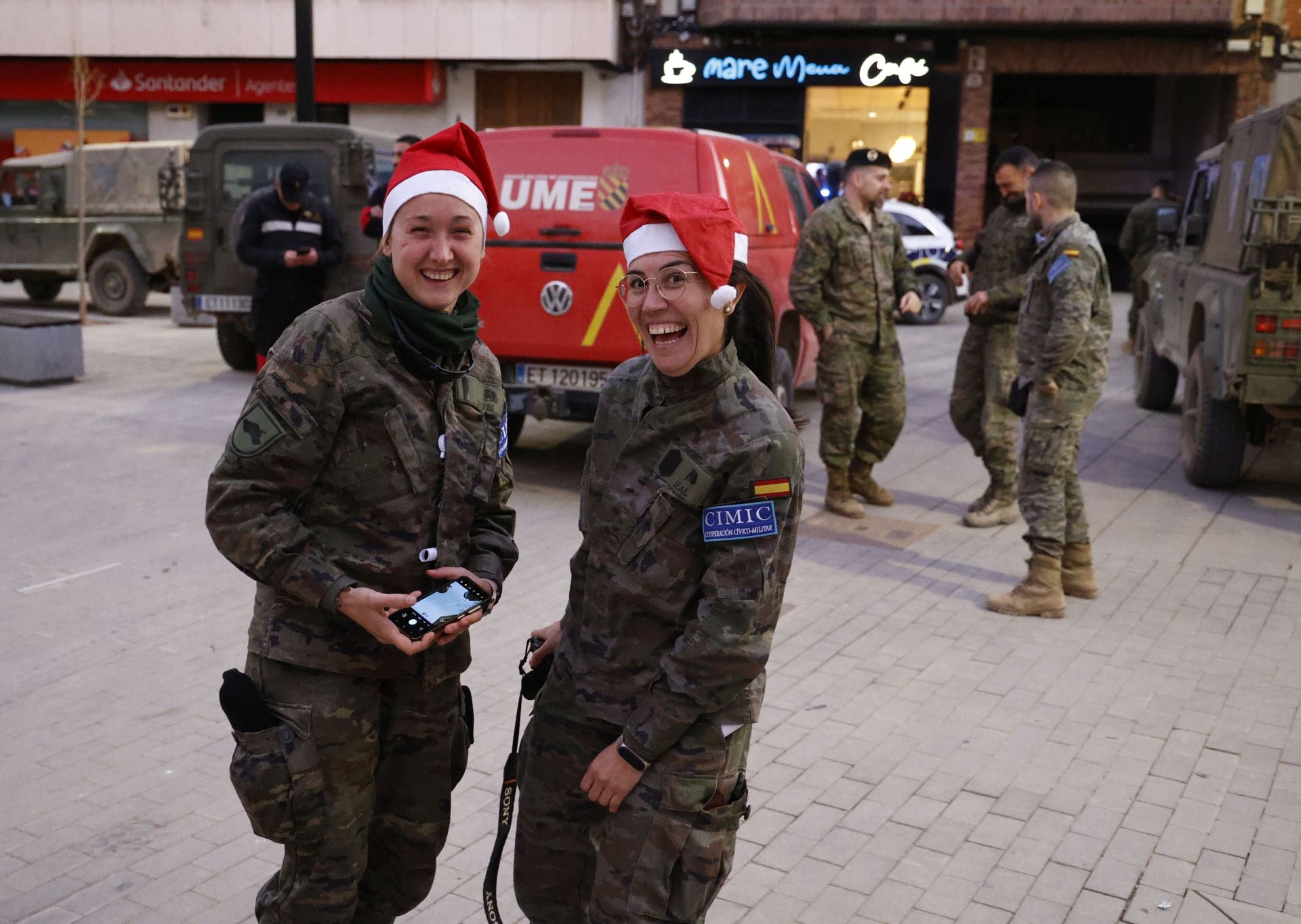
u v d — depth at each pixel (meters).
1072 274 5.15
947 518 7.17
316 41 21.12
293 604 2.34
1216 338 7.50
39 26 21.92
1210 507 7.45
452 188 2.27
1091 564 5.76
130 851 3.40
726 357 2.24
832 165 14.75
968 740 4.23
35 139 23.06
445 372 2.34
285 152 10.79
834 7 20.17
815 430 9.56
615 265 6.89
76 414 9.30
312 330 2.27
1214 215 8.56
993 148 25.22
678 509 2.23
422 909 3.17
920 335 15.73
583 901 2.57
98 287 16.08
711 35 21.06
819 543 6.59
